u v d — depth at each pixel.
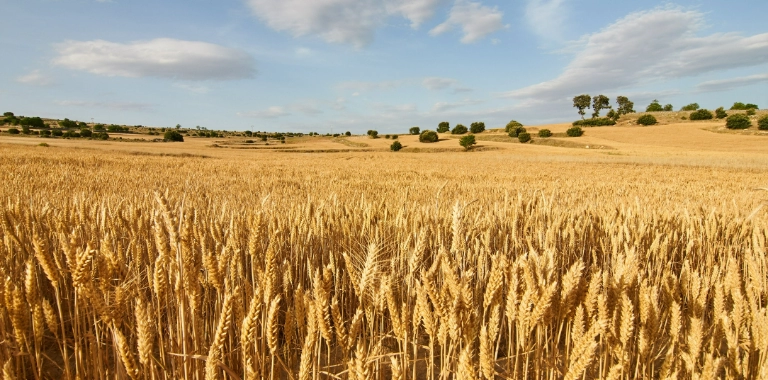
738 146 67.62
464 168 30.83
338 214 5.59
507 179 20.34
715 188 16.05
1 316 2.36
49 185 11.12
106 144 69.31
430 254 4.48
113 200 7.54
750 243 4.99
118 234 4.07
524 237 5.18
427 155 62.72
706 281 2.83
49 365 3.04
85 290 2.20
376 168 28.08
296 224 4.51
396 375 1.70
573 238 4.84
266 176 18.38
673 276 2.88
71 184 11.78
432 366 2.24
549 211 6.20
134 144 75.56
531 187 14.87
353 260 3.93
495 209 6.68
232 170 22.31
